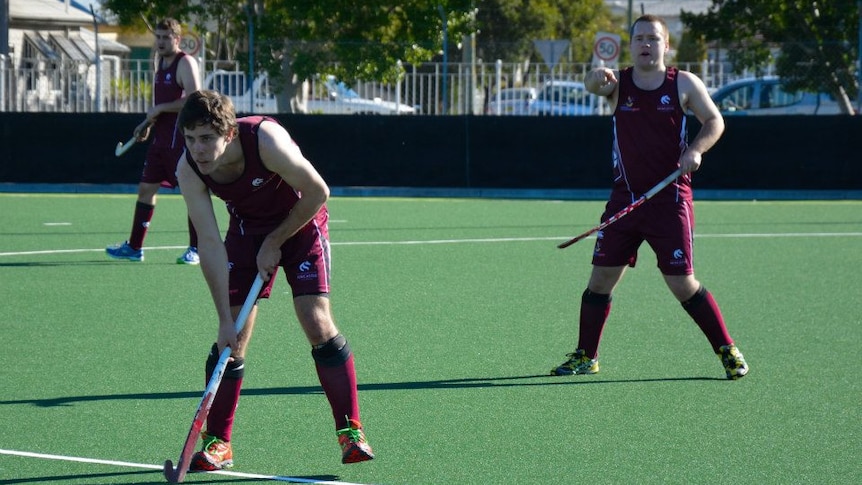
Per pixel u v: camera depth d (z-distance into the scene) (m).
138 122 37.00
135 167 37.16
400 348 14.71
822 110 40.84
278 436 11.00
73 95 41.22
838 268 21.61
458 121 37.09
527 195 36.97
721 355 13.29
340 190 36.94
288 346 14.73
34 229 26.48
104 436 10.91
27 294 18.09
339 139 37.28
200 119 8.78
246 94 41.34
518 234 26.58
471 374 13.42
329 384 9.93
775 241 25.59
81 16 67.62
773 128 36.69
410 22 45.00
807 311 17.36
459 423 11.47
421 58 41.25
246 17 44.25
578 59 81.31
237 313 10.10
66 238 24.95
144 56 73.12
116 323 15.99
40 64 41.03
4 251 22.80
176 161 20.91
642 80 12.98
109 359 13.91
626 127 13.00
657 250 13.09
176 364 13.70
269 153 9.31
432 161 37.25
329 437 10.98
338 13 44.28
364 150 37.31
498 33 76.25
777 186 36.91
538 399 12.37
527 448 10.68
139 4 46.62
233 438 10.94
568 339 15.33
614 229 13.17
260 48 41.03
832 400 12.38
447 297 18.30
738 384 13.03
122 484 9.59
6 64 41.44
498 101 41.19
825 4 41.19
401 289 18.97
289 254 10.09
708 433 11.18
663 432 11.20
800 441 10.95
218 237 9.63
